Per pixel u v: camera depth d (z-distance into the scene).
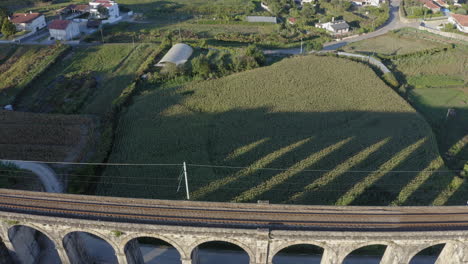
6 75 110.44
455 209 49.12
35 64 116.88
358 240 43.56
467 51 135.50
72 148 79.75
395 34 155.38
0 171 67.44
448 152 80.62
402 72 120.69
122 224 43.81
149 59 123.00
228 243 59.19
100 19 164.62
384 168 72.56
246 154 76.88
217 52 132.00
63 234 46.09
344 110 92.88
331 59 122.31
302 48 143.12
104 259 56.31
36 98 101.44
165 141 80.81
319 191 66.88
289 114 91.44
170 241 45.25
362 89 103.00
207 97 99.81
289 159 75.12
